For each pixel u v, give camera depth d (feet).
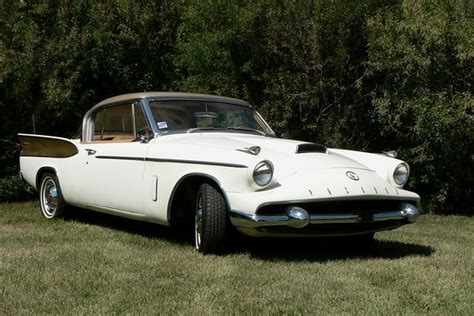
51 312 11.16
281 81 30.09
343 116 30.81
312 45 30.12
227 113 19.93
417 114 27.63
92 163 19.99
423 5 27.71
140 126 18.75
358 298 12.18
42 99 30.37
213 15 31.40
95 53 32.55
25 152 24.30
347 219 15.03
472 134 27.12
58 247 17.08
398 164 16.88
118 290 12.48
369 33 29.48
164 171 16.84
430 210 29.94
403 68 28.14
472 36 26.40
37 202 29.60
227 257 15.75
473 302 12.05
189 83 33.04
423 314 11.28
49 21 31.78
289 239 19.30
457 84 28.12
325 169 15.64
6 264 14.74
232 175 15.02
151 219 17.62
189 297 12.06
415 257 16.56
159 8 37.17
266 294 12.32
